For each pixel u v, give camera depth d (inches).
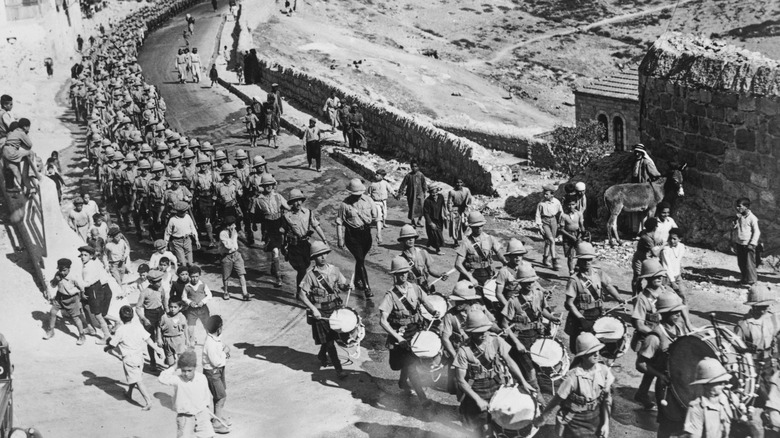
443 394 546.0
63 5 2568.9
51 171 1037.8
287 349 658.2
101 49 2456.9
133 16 3184.1
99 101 1502.2
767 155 750.5
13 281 757.9
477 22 4443.9
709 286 715.4
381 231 931.3
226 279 773.9
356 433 498.0
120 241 808.3
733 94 774.5
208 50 2573.8
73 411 549.0
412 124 1206.9
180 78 2094.0
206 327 507.5
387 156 1250.6
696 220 819.4
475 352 430.3
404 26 4220.0
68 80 2160.4
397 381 575.8
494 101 2881.4
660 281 489.4
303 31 3041.3
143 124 1390.3
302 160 1289.4
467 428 438.9
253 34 2829.7
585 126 1225.4
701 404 380.5
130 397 576.1
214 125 1585.9
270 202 800.9
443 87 2849.4
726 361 422.3
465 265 603.5
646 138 913.5
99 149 1176.8
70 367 638.5
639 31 4426.7
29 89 1918.1
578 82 3833.7
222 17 3223.4
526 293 502.3
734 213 793.6
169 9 3467.0
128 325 556.4
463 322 480.1
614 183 895.1
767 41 2194.9
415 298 519.8
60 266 674.2
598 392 398.0
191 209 928.3
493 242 604.1
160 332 623.2
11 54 2001.7
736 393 418.6
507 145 1339.8
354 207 729.6
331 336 571.5
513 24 4507.9
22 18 2241.6
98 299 689.0
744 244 695.1
